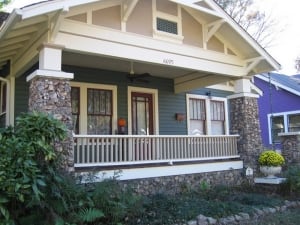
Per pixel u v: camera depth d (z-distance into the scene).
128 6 7.48
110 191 6.07
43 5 6.02
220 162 9.62
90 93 10.03
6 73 9.19
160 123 11.52
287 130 17.08
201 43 9.23
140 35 7.93
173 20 8.66
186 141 9.16
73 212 5.44
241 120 10.26
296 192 9.23
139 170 7.92
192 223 6.25
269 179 9.48
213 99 13.40
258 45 9.72
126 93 10.74
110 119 10.30
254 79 18.44
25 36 7.15
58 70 6.62
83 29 7.05
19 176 4.88
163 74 11.29
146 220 6.11
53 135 5.48
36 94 6.50
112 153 7.69
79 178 6.29
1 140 4.99
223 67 9.69
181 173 8.72
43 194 5.03
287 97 17.22
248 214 7.07
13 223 4.87
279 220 6.92
